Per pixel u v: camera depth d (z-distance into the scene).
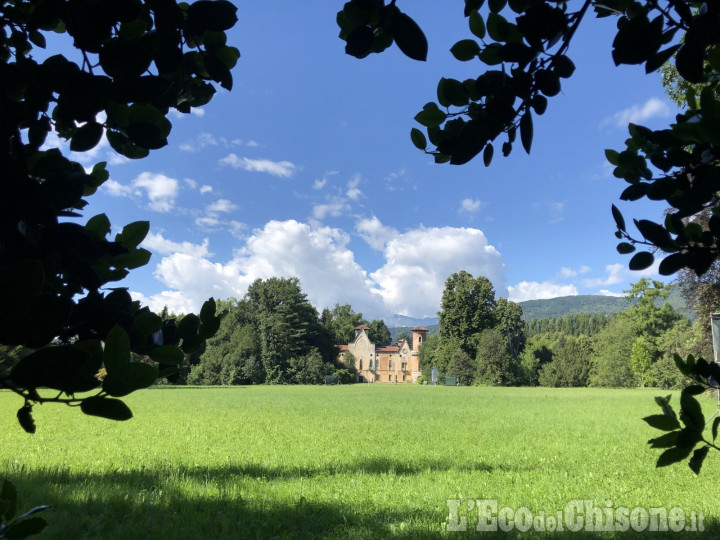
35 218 0.83
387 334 146.12
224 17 1.12
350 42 1.12
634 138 1.70
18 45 1.25
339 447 13.25
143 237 1.16
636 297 80.38
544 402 35.72
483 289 85.75
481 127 1.37
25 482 7.60
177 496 7.38
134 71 0.98
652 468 10.47
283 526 6.17
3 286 0.62
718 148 1.42
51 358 0.71
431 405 31.64
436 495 7.84
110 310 0.97
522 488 8.44
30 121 1.02
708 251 1.58
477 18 1.38
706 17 1.05
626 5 1.32
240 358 79.25
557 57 1.27
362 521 6.43
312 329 91.44
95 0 0.94
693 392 1.53
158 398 37.38
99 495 7.11
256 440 14.38
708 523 6.38
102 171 1.26
